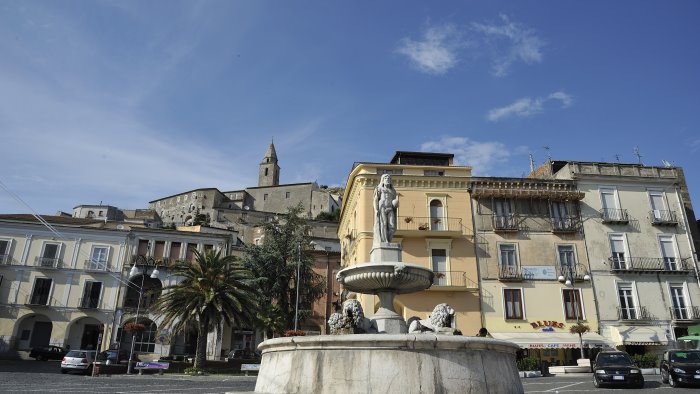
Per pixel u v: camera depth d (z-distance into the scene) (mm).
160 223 87625
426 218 33062
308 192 97000
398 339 7258
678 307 32531
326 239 56906
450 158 37562
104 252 41906
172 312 28250
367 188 33281
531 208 33844
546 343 29266
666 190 35531
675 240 34281
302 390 7520
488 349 7816
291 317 38062
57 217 46250
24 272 40250
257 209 98562
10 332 38688
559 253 32969
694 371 17219
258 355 38844
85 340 41000
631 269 32625
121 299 40719
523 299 31469
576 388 17547
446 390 7125
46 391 14969
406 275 10984
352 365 7328
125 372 28297
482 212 33469
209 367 29172
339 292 46531
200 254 29688
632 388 17422
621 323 31484
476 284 31594
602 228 33875
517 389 8039
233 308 28844
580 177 34844
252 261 38438
